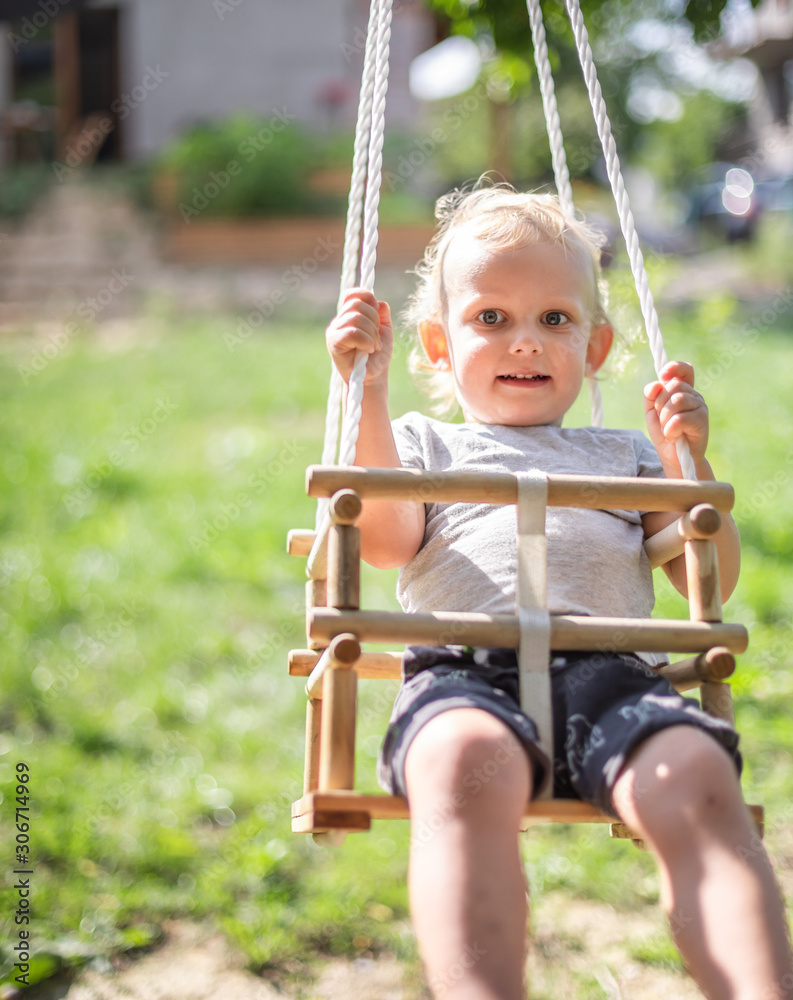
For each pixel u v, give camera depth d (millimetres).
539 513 1710
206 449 7344
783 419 6891
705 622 1718
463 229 2145
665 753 1524
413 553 1993
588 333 2133
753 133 21031
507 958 1371
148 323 11703
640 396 6695
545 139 15070
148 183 14094
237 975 2586
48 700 4137
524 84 4180
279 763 3705
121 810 3355
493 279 2047
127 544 5707
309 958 2641
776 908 1414
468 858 1424
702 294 11000
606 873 2904
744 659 4020
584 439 2131
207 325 11500
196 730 3963
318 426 7848
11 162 16016
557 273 2055
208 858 3105
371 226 1936
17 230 13672
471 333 2068
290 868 3025
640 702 1642
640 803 1506
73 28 15938
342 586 1647
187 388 8836
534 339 2031
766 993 1344
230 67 15438
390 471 1688
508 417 2096
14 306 12414
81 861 3047
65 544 5777
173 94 15531
